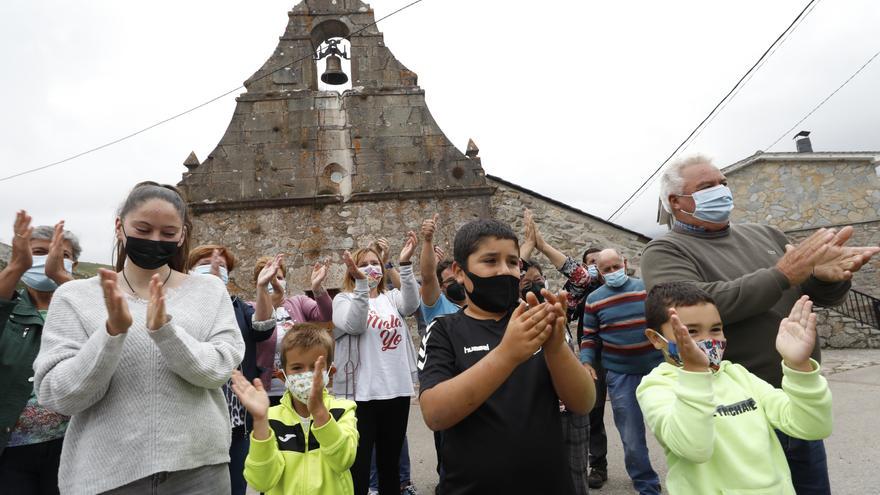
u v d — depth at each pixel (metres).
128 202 1.98
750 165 15.73
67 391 1.69
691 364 1.69
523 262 4.08
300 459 2.49
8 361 2.44
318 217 9.57
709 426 1.65
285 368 2.67
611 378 3.76
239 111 9.87
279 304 4.02
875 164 14.52
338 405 2.72
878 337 11.50
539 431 1.69
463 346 1.87
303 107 9.98
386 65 10.33
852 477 3.68
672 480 1.90
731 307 2.11
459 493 1.69
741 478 1.74
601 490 3.99
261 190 9.58
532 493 1.64
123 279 2.05
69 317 1.90
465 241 1.92
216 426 1.98
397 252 9.52
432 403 1.68
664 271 2.42
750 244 2.55
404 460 4.08
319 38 11.02
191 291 2.12
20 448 2.47
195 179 9.54
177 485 1.84
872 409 5.50
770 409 1.86
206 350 1.91
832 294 2.34
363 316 3.53
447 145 10.01
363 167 9.80
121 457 1.75
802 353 1.68
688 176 2.54
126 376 1.82
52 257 2.65
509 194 10.08
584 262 4.89
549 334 1.53
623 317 3.74
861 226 13.56
